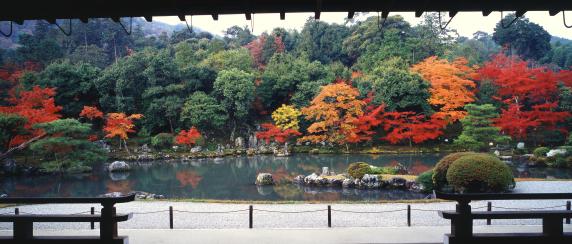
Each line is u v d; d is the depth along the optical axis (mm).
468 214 6062
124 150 35312
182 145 36906
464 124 31891
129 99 37875
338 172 25344
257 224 11453
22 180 24062
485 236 6066
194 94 39500
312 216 12414
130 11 5523
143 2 5406
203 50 55438
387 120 34750
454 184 15867
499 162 15797
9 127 23781
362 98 39219
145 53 42656
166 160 33156
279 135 37156
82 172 26609
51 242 6117
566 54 50750
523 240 6055
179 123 39812
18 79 37906
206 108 38156
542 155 26672
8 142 25000
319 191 19531
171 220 10414
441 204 14156
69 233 9289
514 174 22969
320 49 57031
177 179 23875
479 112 30453
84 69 39625
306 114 37906
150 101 38938
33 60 47344
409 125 34156
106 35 63406
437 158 30594
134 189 20703
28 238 6148
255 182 22156
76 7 5453
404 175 21016
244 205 14359
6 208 14797
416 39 49250
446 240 6156
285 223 11508
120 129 33625
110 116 34250
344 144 36531
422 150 34094
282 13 5555
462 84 37344
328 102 36219
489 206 10797
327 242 8070
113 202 6109
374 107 37094
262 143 38844
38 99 28344
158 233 8906
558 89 33281
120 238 6098
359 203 14484
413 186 18984
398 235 8539
